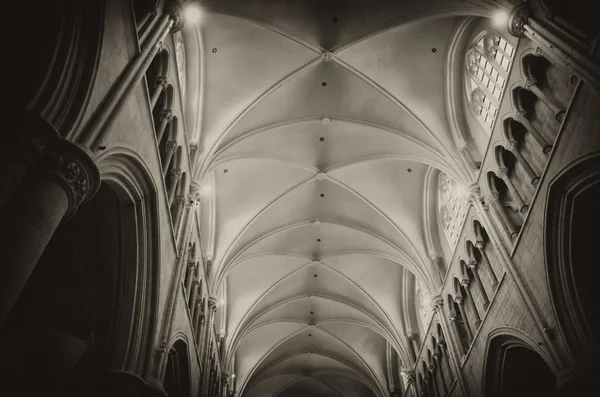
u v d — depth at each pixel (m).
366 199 22.91
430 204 22.20
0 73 7.41
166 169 13.49
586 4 10.92
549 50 11.52
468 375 17.69
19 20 7.95
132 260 11.80
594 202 11.30
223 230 22.75
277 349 32.91
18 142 6.39
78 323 13.79
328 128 20.80
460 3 14.95
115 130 9.40
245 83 18.22
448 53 17.59
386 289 27.33
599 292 11.52
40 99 7.16
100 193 11.88
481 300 17.05
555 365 11.58
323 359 34.22
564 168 11.30
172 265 14.09
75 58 7.89
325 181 22.97
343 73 18.80
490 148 15.28
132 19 9.77
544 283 12.26
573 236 11.59
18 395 12.07
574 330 11.43
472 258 17.61
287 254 26.19
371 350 32.00
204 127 17.92
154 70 13.38
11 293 5.55
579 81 10.74
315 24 17.38
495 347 15.53
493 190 15.31
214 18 16.38
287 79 18.42
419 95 18.41
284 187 22.89
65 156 6.92
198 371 18.77
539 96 12.61
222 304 26.44
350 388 35.94
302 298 29.16
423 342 24.12
